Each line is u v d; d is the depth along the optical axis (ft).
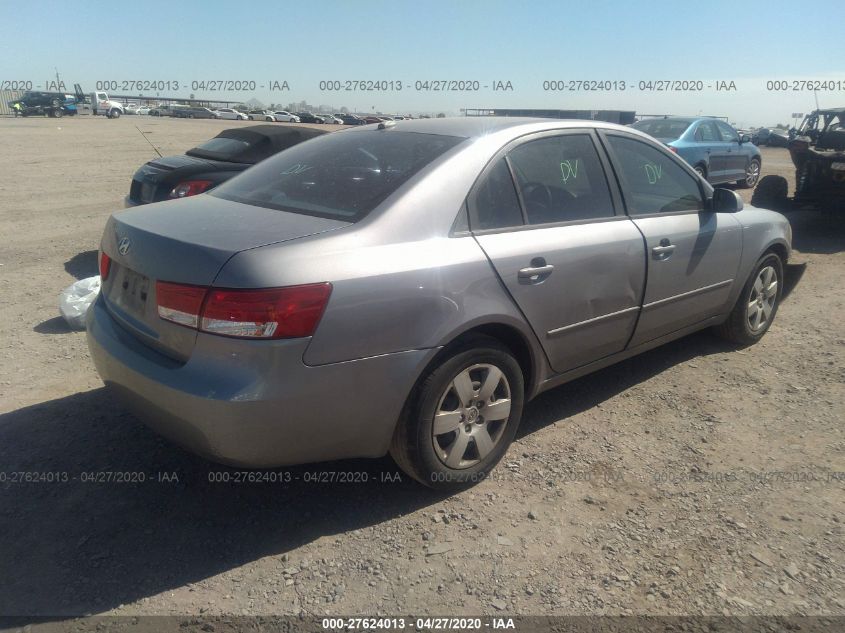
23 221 31.42
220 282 8.31
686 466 11.51
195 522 9.80
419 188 9.92
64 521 9.70
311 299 8.38
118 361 9.45
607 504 10.42
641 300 12.87
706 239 14.17
